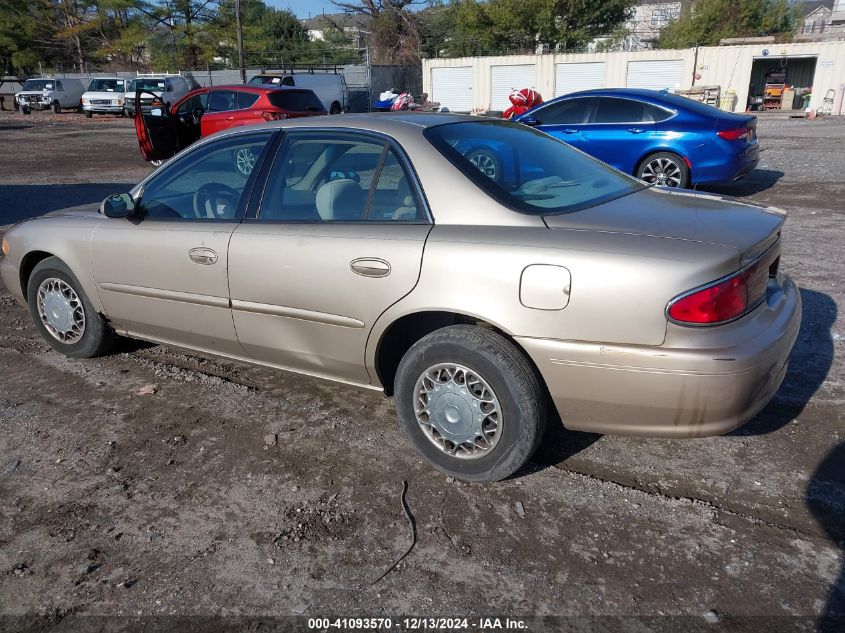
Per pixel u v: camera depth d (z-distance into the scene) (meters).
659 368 2.69
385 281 3.16
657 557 2.71
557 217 3.00
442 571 2.68
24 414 4.00
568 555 2.74
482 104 32.53
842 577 2.58
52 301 4.64
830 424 3.61
